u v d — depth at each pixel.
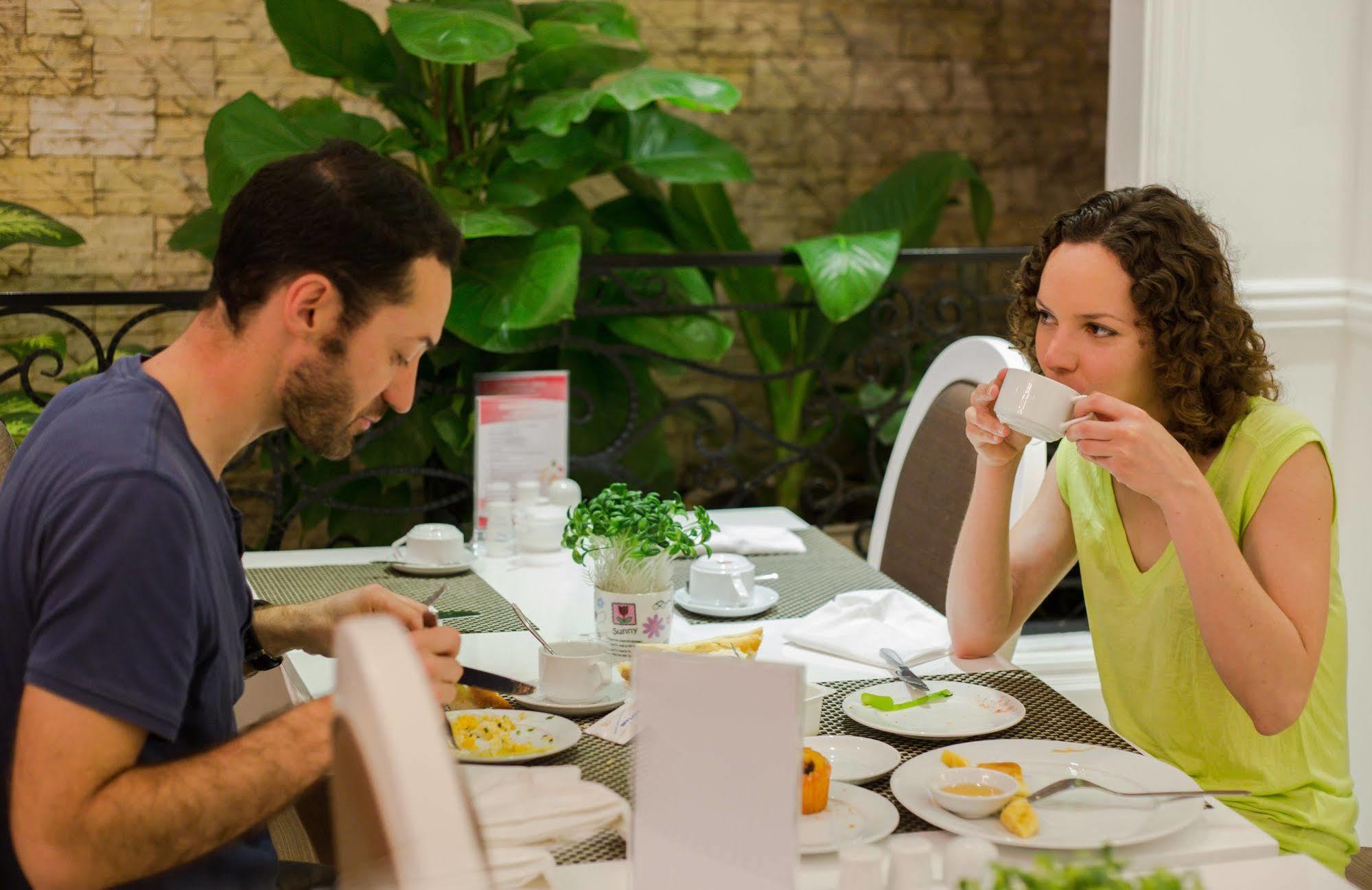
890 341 3.81
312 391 1.14
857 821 1.15
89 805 0.97
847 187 4.94
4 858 1.10
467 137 3.68
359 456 3.51
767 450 4.94
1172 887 0.81
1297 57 2.66
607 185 4.63
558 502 2.29
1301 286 2.70
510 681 1.36
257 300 1.11
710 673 0.90
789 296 4.39
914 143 4.98
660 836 0.91
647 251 3.99
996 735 1.38
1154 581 1.57
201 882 1.17
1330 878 1.05
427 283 1.15
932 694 1.50
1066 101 5.11
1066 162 5.16
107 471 1.01
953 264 4.93
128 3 4.00
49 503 1.01
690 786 0.90
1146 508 1.60
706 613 1.86
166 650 1.00
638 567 1.65
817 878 1.05
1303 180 2.70
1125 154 2.79
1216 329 1.48
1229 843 1.11
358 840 0.67
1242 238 2.69
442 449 3.56
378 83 3.50
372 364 1.14
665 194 4.56
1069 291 1.50
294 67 3.45
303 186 1.10
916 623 1.78
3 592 1.04
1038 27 5.04
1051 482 1.81
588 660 1.47
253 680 2.18
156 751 1.09
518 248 3.28
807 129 4.86
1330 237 2.72
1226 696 1.52
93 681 0.98
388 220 1.11
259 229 1.10
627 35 3.74
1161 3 2.62
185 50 4.07
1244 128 2.67
